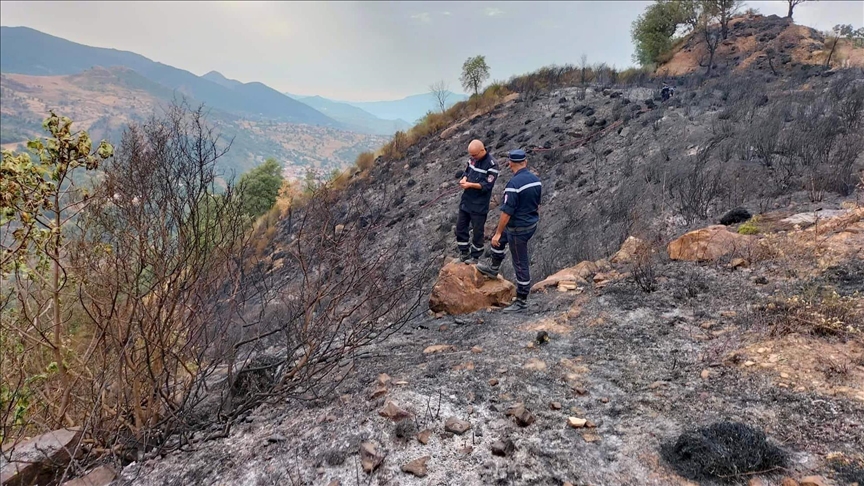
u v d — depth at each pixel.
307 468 2.46
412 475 2.27
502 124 18.25
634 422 2.57
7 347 4.25
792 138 7.71
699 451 2.13
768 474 2.00
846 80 11.70
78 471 2.96
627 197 8.35
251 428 3.09
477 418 2.73
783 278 4.00
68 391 3.77
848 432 2.16
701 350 3.27
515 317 4.63
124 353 3.01
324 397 3.28
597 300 4.49
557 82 23.11
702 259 4.81
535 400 2.89
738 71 21.69
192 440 3.06
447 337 4.43
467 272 5.34
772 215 5.49
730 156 8.28
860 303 3.21
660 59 28.48
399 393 3.09
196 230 3.13
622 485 2.08
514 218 4.67
